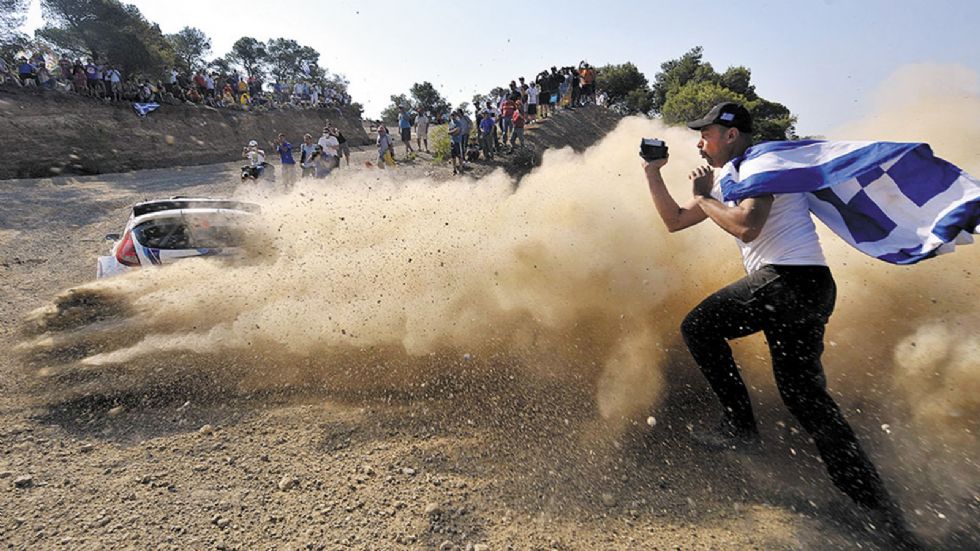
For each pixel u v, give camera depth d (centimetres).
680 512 251
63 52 2994
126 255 541
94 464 283
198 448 298
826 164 243
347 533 235
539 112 1942
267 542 229
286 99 3108
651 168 292
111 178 1812
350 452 295
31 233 1014
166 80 2775
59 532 232
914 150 240
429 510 248
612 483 270
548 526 243
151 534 232
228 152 2447
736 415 287
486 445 299
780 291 247
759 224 242
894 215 245
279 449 297
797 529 236
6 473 271
